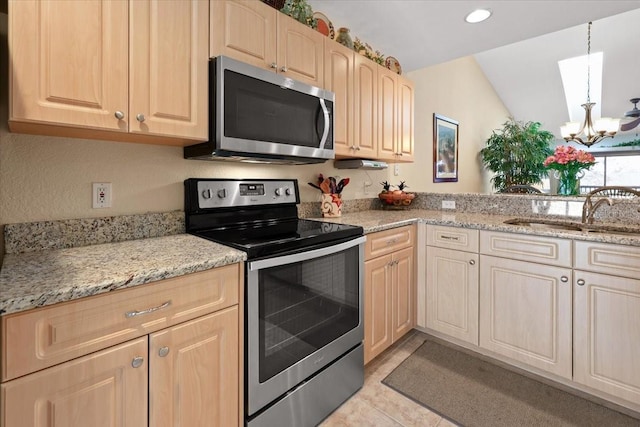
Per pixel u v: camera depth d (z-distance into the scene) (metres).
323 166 2.45
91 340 0.89
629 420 1.56
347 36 2.19
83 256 1.16
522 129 5.34
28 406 0.80
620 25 4.29
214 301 1.16
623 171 6.56
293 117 1.69
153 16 1.23
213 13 1.41
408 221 2.25
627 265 1.54
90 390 0.89
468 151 4.87
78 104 1.07
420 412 1.62
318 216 2.35
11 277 0.92
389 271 2.08
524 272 1.87
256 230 1.69
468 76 4.82
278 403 1.38
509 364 2.03
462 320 2.14
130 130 1.18
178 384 1.07
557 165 2.48
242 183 1.83
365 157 2.29
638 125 6.02
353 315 1.75
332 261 1.62
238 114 1.46
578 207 2.17
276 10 1.67
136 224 1.49
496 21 2.29
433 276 2.28
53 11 1.02
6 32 1.17
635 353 1.54
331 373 1.62
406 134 2.66
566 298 1.73
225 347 1.20
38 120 0.99
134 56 1.19
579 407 1.65
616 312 1.58
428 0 2.07
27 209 1.24
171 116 1.29
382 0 2.10
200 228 1.66
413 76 3.43
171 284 1.04
